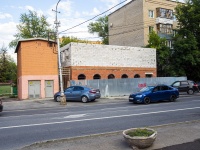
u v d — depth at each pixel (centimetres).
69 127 975
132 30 4338
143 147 603
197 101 1952
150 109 1495
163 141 674
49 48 2809
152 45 3634
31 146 675
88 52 2947
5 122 1151
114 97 2577
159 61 3600
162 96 1967
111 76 3138
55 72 2823
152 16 4175
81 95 2156
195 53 3466
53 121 1133
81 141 709
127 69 3228
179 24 3828
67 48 2978
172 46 3738
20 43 2727
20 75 2830
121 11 4647
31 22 5172
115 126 975
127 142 630
